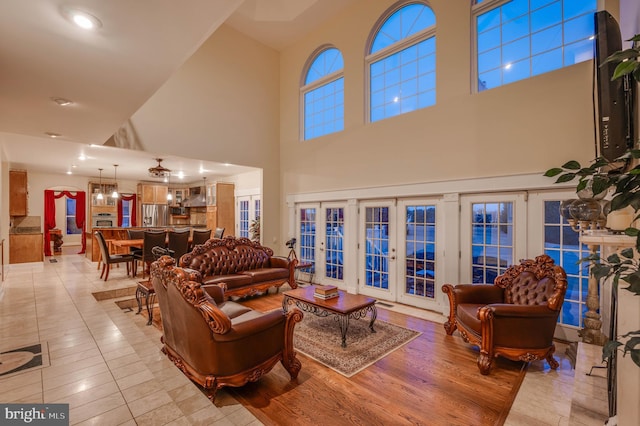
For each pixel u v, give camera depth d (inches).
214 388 90.6
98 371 93.2
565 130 135.3
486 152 157.6
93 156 237.9
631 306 53.1
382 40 213.2
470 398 95.5
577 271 135.0
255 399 94.9
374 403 93.0
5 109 120.2
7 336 120.6
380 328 152.2
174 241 237.3
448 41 172.4
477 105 161.2
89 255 316.8
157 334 141.9
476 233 164.1
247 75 260.5
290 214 268.1
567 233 137.6
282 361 105.1
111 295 194.1
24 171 298.2
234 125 251.1
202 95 233.6
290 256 262.1
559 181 59.5
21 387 84.1
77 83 99.3
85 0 62.3
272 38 265.4
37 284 210.2
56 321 138.1
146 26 71.7
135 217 405.4
